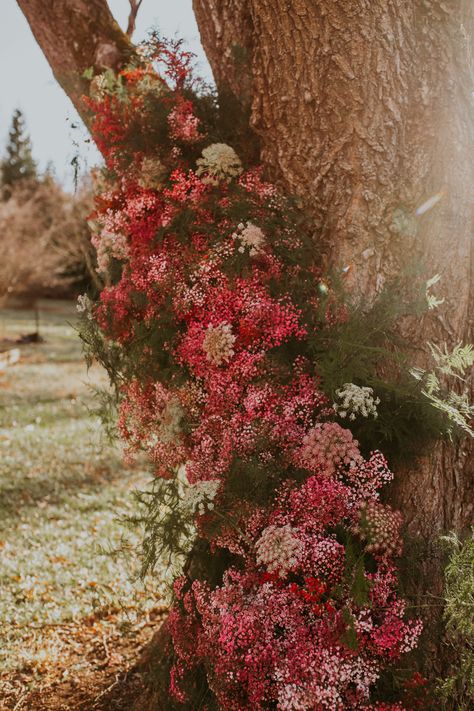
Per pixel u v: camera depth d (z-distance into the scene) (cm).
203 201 270
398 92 256
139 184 288
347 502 230
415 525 267
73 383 1247
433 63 254
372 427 241
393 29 253
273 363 252
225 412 256
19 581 480
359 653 219
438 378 263
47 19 341
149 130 288
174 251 274
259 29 275
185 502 237
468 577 230
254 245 251
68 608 445
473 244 271
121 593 464
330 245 272
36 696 356
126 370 298
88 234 1677
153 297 279
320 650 213
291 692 208
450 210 259
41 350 1717
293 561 212
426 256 261
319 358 250
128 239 297
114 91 312
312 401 245
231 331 258
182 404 268
